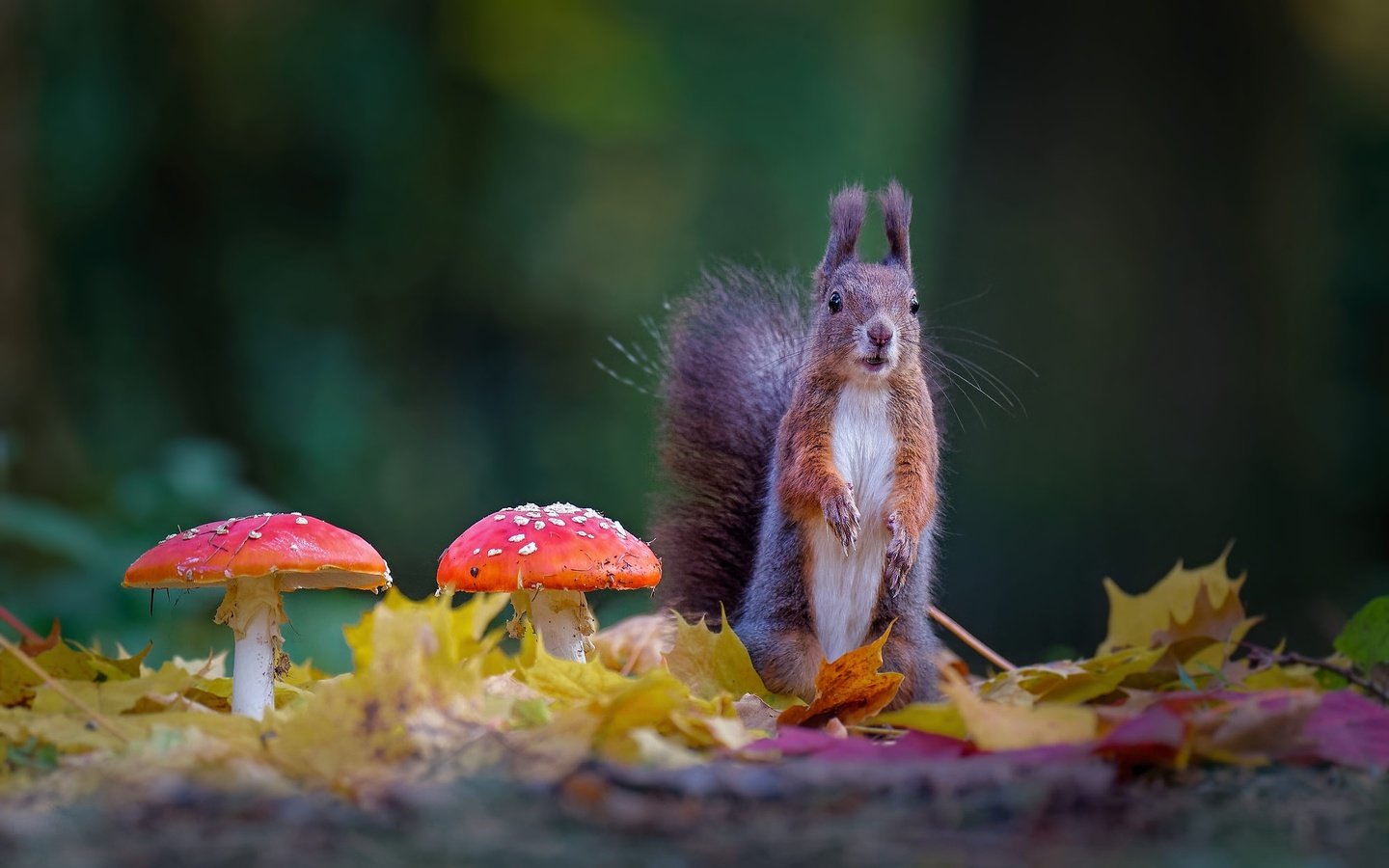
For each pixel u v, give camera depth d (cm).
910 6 2659
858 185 668
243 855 339
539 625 550
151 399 2091
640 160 2770
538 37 2623
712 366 713
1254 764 409
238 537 460
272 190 2406
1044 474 1455
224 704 543
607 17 2680
